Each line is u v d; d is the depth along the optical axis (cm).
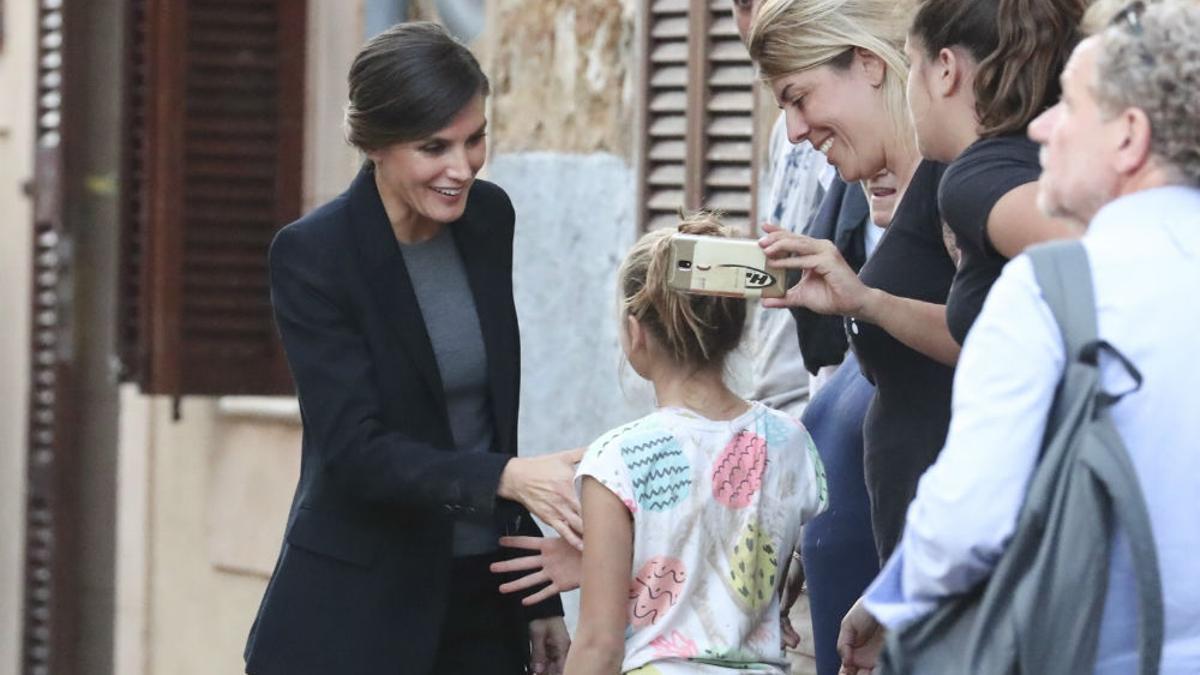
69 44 1416
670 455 546
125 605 1405
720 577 548
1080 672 406
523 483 572
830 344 654
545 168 1019
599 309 991
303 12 1185
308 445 613
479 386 614
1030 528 407
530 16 1024
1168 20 410
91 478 1467
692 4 922
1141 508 400
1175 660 409
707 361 556
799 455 564
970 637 415
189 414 1341
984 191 497
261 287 1188
